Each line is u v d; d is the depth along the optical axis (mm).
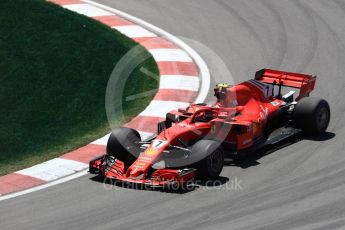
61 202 41438
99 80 65312
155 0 85125
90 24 76438
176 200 40750
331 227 36625
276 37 72625
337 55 67562
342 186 41750
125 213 39375
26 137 56375
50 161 48938
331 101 56875
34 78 66875
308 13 78812
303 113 49031
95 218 38938
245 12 80062
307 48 69562
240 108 47375
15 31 75688
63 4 82812
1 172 47875
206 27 76188
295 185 42250
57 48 71750
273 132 49438
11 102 63031
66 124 57969
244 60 67562
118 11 81250
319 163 45375
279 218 37938
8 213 40312
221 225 37344
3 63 69812
